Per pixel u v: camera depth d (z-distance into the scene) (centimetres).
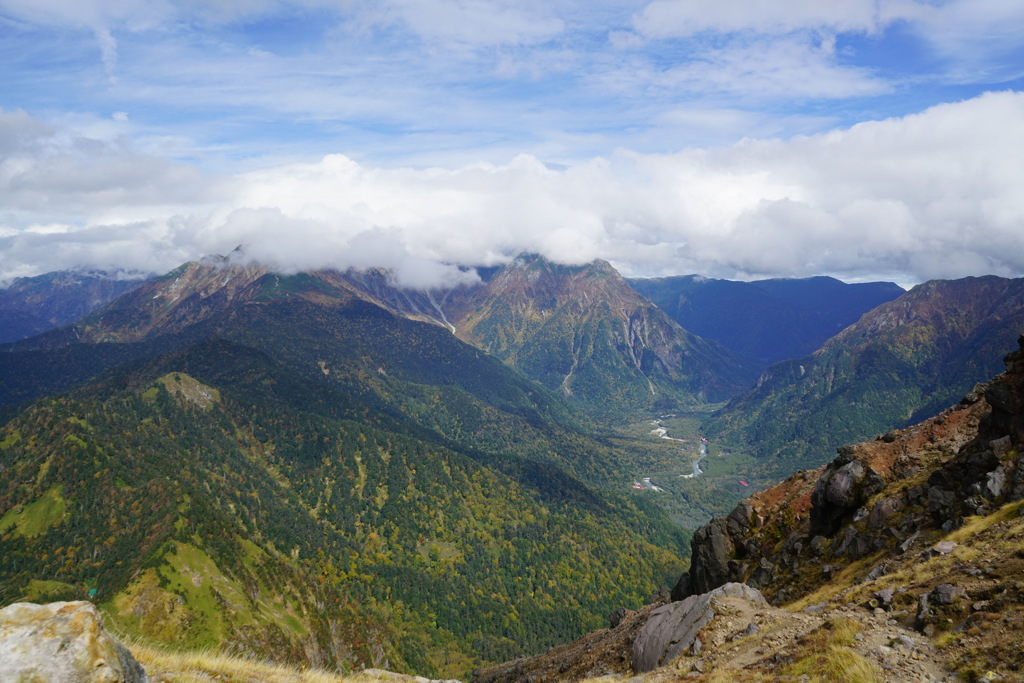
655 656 4025
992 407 5075
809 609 3322
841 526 5934
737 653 2981
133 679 1155
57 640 1095
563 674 5372
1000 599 2205
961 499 4659
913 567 3216
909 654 2114
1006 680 1688
